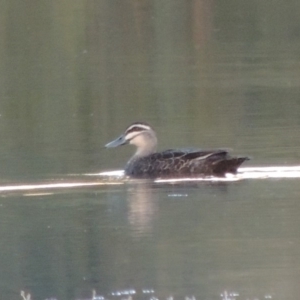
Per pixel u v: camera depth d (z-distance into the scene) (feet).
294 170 63.31
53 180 62.08
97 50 119.65
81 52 118.62
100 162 67.31
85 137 76.64
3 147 73.00
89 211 55.16
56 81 102.37
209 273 44.70
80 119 84.58
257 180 61.16
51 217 54.08
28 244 49.52
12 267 46.39
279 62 110.32
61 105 90.79
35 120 84.12
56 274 45.32
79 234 51.19
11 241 50.29
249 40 123.13
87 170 64.80
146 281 43.91
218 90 96.37
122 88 98.73
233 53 116.57
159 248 48.57
